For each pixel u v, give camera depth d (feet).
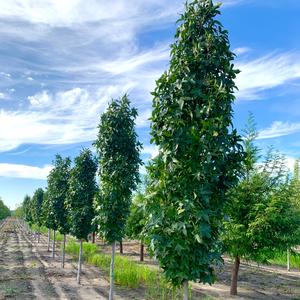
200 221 19.12
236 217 44.75
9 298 41.68
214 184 20.15
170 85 20.59
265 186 45.85
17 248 105.60
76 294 44.70
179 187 19.56
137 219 76.79
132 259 83.05
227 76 20.66
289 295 47.44
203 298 43.50
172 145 20.02
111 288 38.91
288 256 71.72
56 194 71.67
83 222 52.11
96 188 53.67
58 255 89.51
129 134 39.24
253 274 64.59
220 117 19.30
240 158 20.38
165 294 43.04
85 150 55.11
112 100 39.55
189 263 19.70
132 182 38.37
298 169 66.80
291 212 45.01
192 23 20.97
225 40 20.99
